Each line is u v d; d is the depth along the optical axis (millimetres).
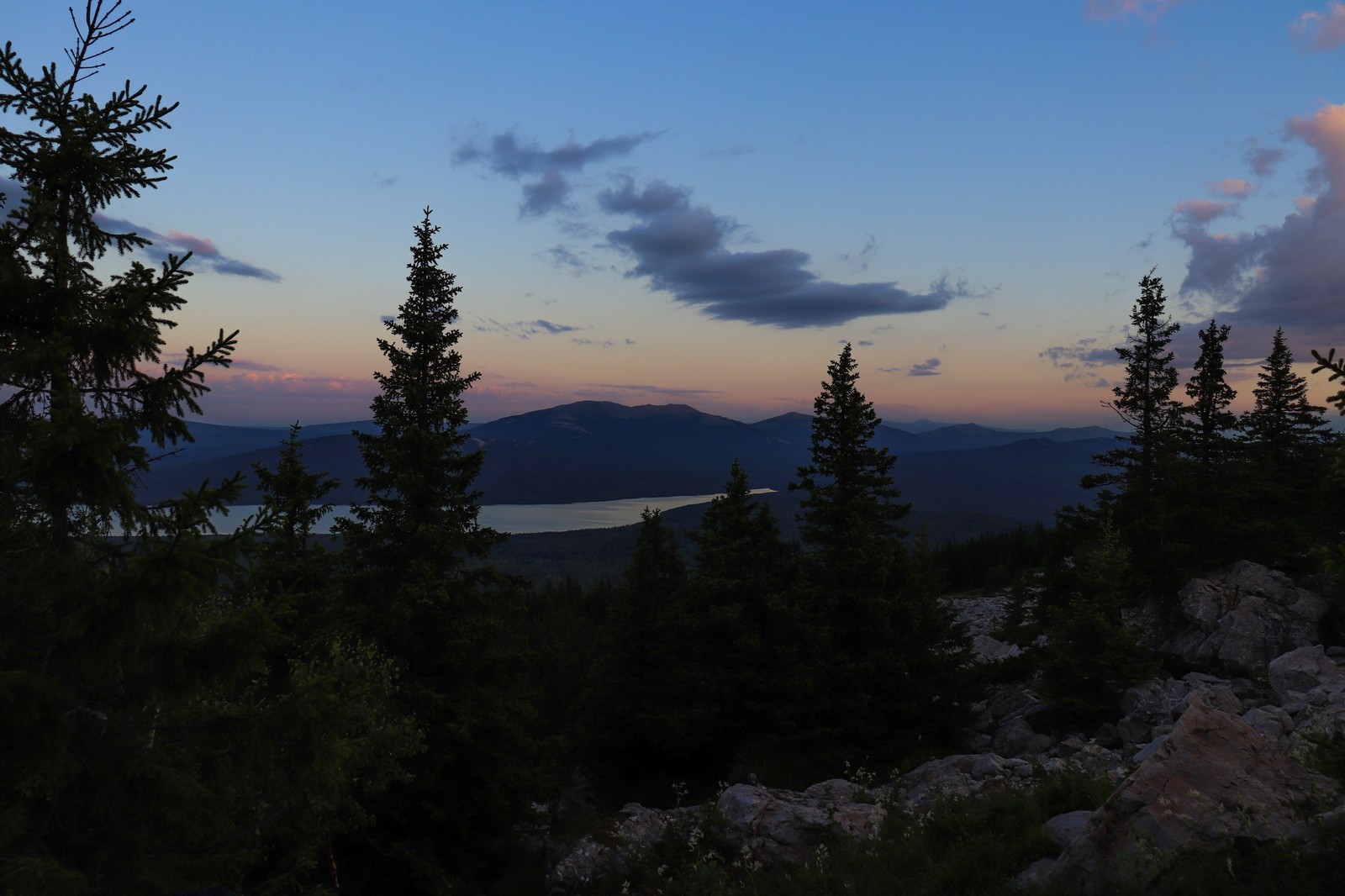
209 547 7250
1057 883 7961
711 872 10867
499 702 18484
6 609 7359
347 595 18438
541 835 20750
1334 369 5820
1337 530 28703
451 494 19531
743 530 27406
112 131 8211
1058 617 21812
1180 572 25484
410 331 19344
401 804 16984
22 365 7328
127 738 7652
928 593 26891
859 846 11016
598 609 81625
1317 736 6496
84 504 7387
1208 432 32938
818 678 23375
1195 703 9414
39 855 7031
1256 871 6844
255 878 13500
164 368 8086
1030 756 14867
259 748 7961
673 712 26469
